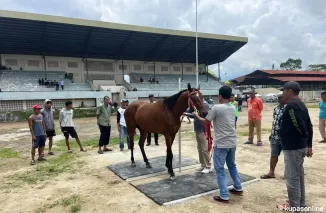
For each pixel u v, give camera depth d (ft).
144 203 13.69
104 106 26.48
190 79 144.15
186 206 13.08
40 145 24.27
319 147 25.80
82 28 95.30
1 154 28.45
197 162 20.98
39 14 84.89
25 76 101.30
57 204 14.15
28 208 13.83
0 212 13.48
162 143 31.07
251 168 19.33
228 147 13.10
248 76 169.07
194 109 15.62
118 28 99.14
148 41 114.52
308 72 166.81
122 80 129.29
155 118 17.49
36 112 23.72
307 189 14.78
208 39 120.26
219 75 146.30
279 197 13.83
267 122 52.65
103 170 20.31
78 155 26.08
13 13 81.15
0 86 88.38
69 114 28.04
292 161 11.14
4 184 17.81
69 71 118.73
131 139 20.80
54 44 102.27
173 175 17.02
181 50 129.39
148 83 124.57
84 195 15.21
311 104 113.29
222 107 13.08
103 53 118.73
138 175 18.28
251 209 12.50
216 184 15.78
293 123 10.72
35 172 20.53
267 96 131.44
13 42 95.50
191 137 34.81
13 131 51.60
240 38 127.24
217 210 12.49
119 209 13.11
